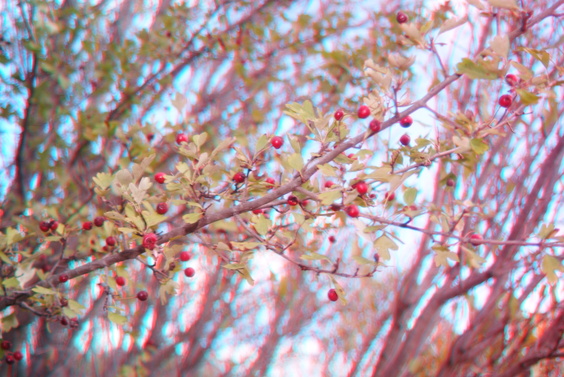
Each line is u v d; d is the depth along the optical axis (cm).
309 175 247
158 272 274
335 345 837
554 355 342
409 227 243
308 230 243
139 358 572
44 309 328
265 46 556
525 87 224
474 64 221
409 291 425
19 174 454
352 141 245
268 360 794
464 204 252
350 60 508
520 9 240
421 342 399
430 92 240
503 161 398
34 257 316
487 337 371
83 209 417
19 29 469
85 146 477
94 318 550
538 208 371
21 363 502
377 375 413
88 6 519
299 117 247
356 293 768
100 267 284
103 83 516
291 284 734
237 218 257
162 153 462
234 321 728
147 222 246
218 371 792
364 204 253
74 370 547
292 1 595
